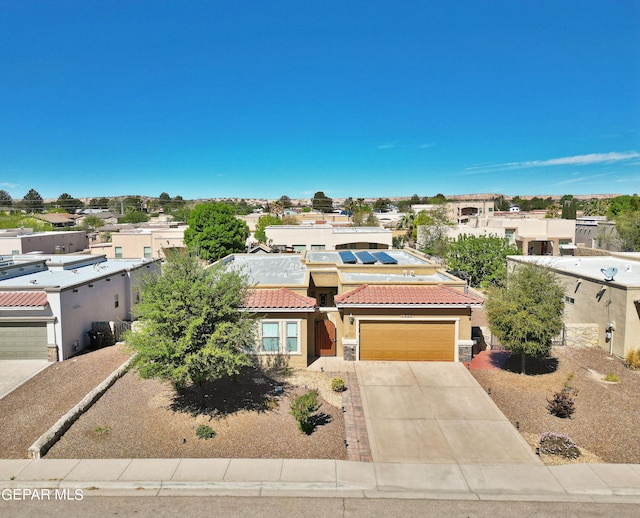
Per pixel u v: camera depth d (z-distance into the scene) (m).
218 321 13.59
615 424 13.56
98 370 17.75
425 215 62.16
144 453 11.86
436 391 16.00
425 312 18.78
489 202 83.44
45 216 95.50
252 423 13.48
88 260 27.97
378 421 13.81
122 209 121.44
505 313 17.11
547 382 16.81
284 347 18.28
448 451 12.16
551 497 10.22
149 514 9.58
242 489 10.48
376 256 29.42
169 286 13.28
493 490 10.48
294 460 11.63
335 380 15.96
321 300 24.91
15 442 12.46
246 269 25.00
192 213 48.94
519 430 13.30
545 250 52.34
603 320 20.48
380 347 19.00
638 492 10.36
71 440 12.42
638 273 23.42
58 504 9.88
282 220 70.19
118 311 24.78
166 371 12.80
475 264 35.59
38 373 17.59
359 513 9.64
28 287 18.97
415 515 9.58
